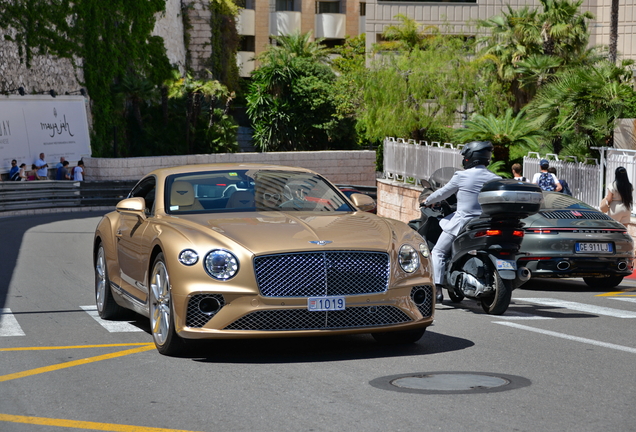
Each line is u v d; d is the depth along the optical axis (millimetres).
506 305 11133
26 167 48188
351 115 66125
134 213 9680
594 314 11438
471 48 42219
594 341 9148
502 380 7211
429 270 8750
